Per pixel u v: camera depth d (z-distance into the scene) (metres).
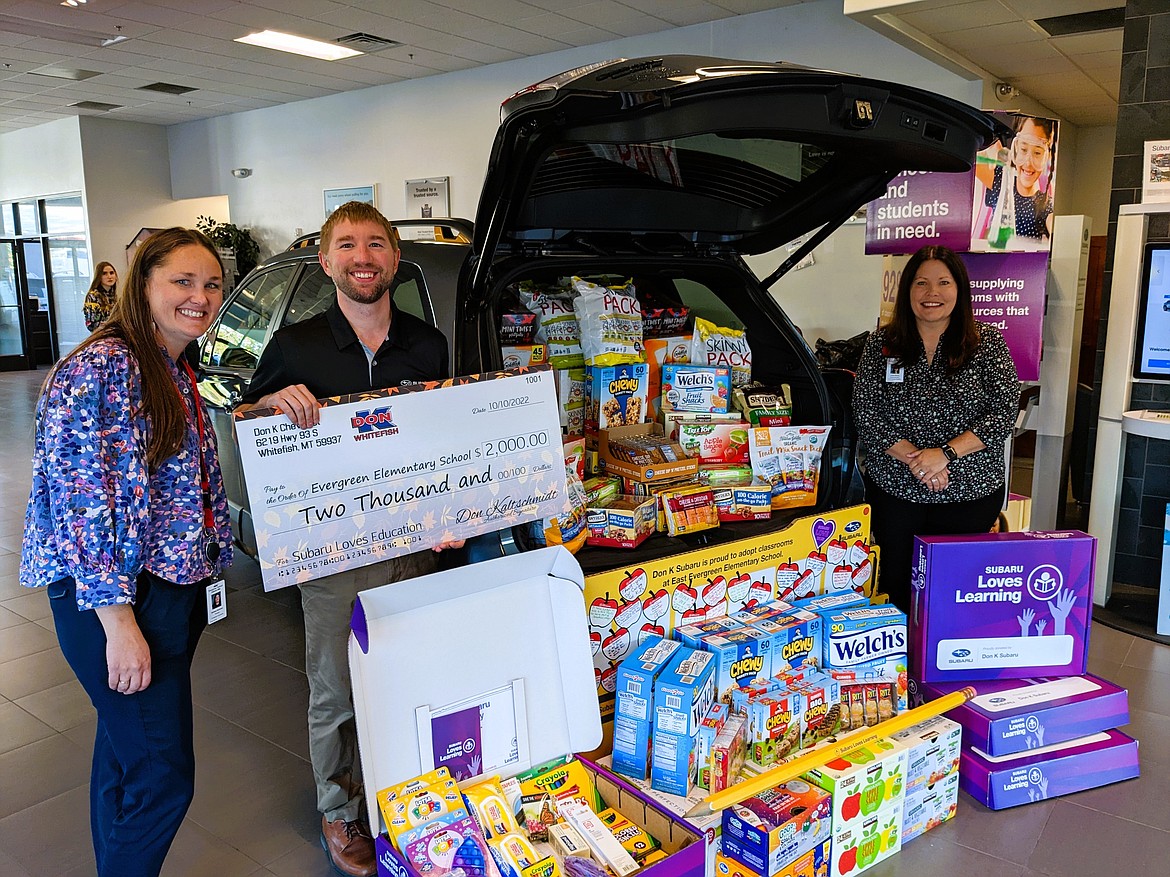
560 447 1.92
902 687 2.29
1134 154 3.81
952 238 3.43
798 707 2.08
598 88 1.53
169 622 1.57
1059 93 7.56
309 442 1.65
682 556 2.13
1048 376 4.25
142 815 1.61
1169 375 3.59
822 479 2.63
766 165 2.22
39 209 12.43
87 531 1.40
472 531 1.84
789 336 2.62
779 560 2.34
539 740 1.84
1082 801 2.23
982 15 4.77
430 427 1.76
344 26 6.96
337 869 1.99
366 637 1.58
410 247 2.61
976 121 1.94
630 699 1.98
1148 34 3.70
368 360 1.88
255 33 7.20
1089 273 6.28
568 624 1.82
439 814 1.57
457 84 8.60
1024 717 2.24
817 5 6.29
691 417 2.45
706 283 2.70
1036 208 3.40
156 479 1.54
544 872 1.49
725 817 1.83
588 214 2.16
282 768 2.45
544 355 2.28
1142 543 3.94
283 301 3.46
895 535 2.67
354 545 1.71
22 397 10.01
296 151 10.44
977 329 2.57
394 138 9.27
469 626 1.74
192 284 1.54
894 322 2.60
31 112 10.90
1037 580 2.40
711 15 6.64
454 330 1.98
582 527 2.12
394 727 1.66
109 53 7.87
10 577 4.08
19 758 2.50
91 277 11.61
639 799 1.74
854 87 1.71
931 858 2.00
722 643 2.08
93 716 2.75
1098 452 3.73
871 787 1.93
